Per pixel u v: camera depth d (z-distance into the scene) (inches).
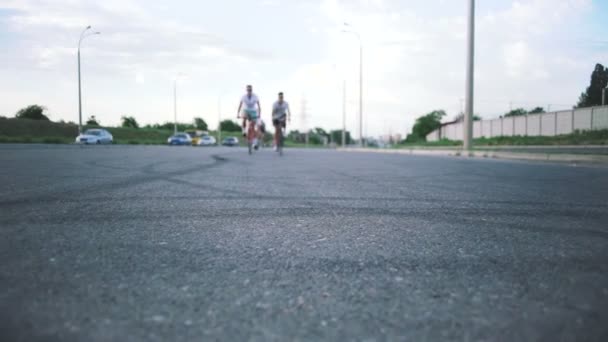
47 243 71.0
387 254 69.2
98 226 85.7
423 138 3715.6
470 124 627.2
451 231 88.0
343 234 83.7
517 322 43.4
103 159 311.9
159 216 98.3
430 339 39.5
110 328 40.4
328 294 50.7
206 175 201.9
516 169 291.4
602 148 498.6
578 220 102.7
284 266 61.7
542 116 1130.7
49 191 132.5
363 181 190.7
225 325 41.8
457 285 54.6
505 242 78.9
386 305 47.6
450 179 207.6
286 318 43.8
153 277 55.4
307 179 194.9
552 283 55.7
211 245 73.1
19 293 48.3
